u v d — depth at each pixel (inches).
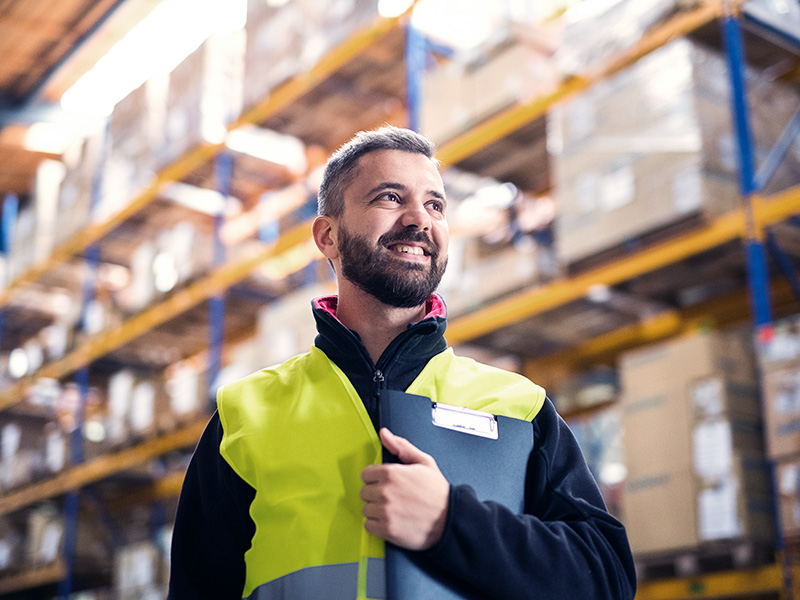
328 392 58.4
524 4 239.1
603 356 229.6
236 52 303.7
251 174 318.0
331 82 262.1
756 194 155.7
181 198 326.3
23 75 413.7
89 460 350.6
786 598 138.3
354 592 51.1
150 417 308.3
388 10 235.8
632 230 168.4
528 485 56.5
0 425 434.0
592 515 55.1
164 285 307.4
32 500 375.6
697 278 189.0
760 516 146.8
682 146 162.4
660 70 169.0
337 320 59.6
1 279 453.4
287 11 267.1
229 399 61.4
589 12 190.9
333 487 54.4
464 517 48.6
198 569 59.9
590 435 219.3
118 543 363.3
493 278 203.3
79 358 357.4
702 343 156.7
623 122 174.6
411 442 51.9
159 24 388.8
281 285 300.8
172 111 309.4
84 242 355.6
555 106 195.8
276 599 52.7
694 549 151.6
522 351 232.5
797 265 182.2
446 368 60.7
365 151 62.9
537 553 49.6
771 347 144.9
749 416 153.9
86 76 416.8
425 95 228.5
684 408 157.2
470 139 213.3
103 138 364.2
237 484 57.6
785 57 190.7
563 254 182.4
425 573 49.0
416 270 59.4
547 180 236.1
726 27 166.2
